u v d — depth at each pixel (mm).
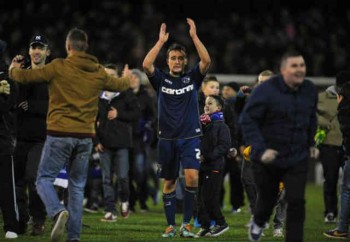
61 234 20375
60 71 20578
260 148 19672
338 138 31859
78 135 20641
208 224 25844
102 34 65062
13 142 23375
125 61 60875
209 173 25875
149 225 29484
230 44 67625
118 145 31328
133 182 38969
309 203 42281
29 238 23500
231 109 30078
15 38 62750
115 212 31203
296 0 76875
